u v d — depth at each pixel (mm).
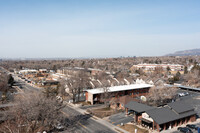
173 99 65375
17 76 155000
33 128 33844
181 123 42125
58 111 39188
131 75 133375
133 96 71375
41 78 133750
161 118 38062
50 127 37750
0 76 111062
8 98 61250
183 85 98375
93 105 60938
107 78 103000
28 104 33781
